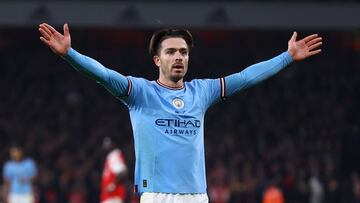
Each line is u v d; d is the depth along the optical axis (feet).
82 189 189.88
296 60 50.49
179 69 46.80
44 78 260.21
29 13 197.06
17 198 173.06
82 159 204.23
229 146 220.02
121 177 117.80
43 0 198.08
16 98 249.55
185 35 47.39
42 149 213.87
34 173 174.70
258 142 227.81
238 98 252.21
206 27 201.87
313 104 252.21
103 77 45.47
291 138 232.94
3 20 196.13
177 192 45.47
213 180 192.34
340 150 221.46
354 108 247.09
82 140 227.81
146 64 272.10
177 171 45.62
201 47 275.59
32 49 271.08
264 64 50.19
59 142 218.38
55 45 44.60
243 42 277.03
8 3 196.75
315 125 240.94
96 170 195.72
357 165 214.28
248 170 199.31
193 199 45.93
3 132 227.40
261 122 240.94
